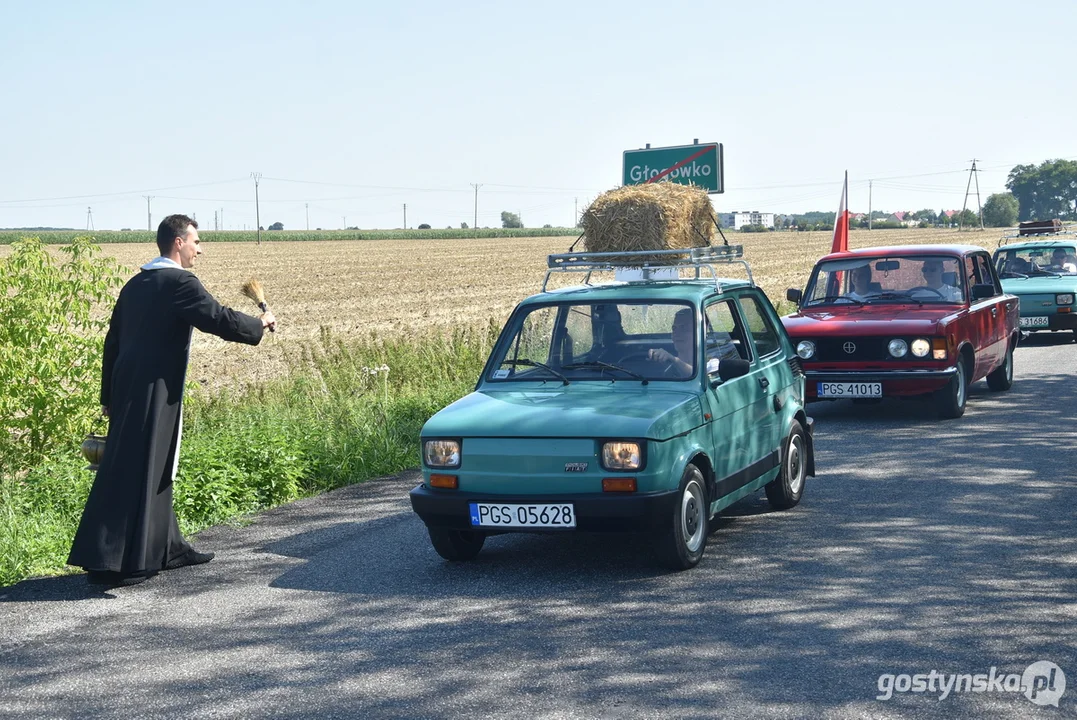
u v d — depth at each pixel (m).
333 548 7.45
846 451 10.47
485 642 5.36
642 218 9.67
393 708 4.55
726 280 8.27
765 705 4.45
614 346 7.36
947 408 12.03
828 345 12.26
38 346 9.87
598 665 4.97
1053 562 6.44
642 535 7.57
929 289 12.95
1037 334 22.45
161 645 5.48
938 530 7.30
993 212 174.75
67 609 6.18
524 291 45.28
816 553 6.85
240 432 10.27
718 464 7.07
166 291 6.79
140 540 6.60
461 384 13.94
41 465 9.30
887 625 5.40
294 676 4.97
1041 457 9.70
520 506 6.40
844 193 18.50
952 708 4.37
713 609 5.77
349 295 44.91
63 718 4.58
